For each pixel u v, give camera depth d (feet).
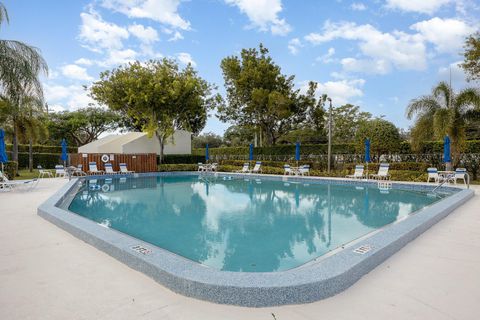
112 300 8.73
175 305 8.48
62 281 10.04
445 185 39.29
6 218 20.16
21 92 40.32
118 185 48.83
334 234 18.98
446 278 10.25
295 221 22.67
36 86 40.65
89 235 14.23
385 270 11.00
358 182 46.39
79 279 10.21
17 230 16.93
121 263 11.76
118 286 9.68
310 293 8.64
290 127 91.71
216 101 88.33
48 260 12.07
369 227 20.79
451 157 46.50
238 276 9.11
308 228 20.54
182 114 83.61
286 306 8.43
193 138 155.94
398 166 51.70
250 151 74.95
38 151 91.56
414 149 50.24
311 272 9.36
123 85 76.89
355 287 9.59
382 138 54.80
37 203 26.37
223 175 68.13
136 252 11.47
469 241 14.75
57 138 121.39
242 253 15.55
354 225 21.38
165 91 75.41
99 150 83.61
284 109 81.20
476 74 49.88
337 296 8.98
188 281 8.95
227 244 17.07
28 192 34.32
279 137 98.22
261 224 21.79
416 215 18.38
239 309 8.29
